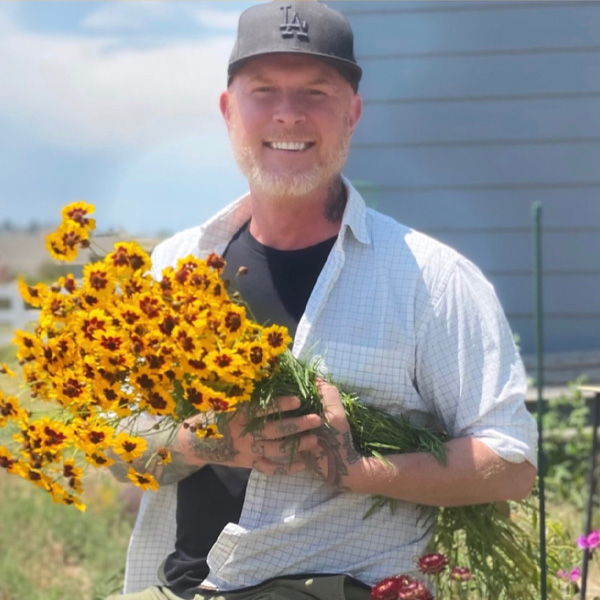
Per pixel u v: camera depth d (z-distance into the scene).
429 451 1.55
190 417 1.52
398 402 1.59
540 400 1.90
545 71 4.00
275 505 1.58
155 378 1.45
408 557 1.59
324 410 1.53
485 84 4.02
